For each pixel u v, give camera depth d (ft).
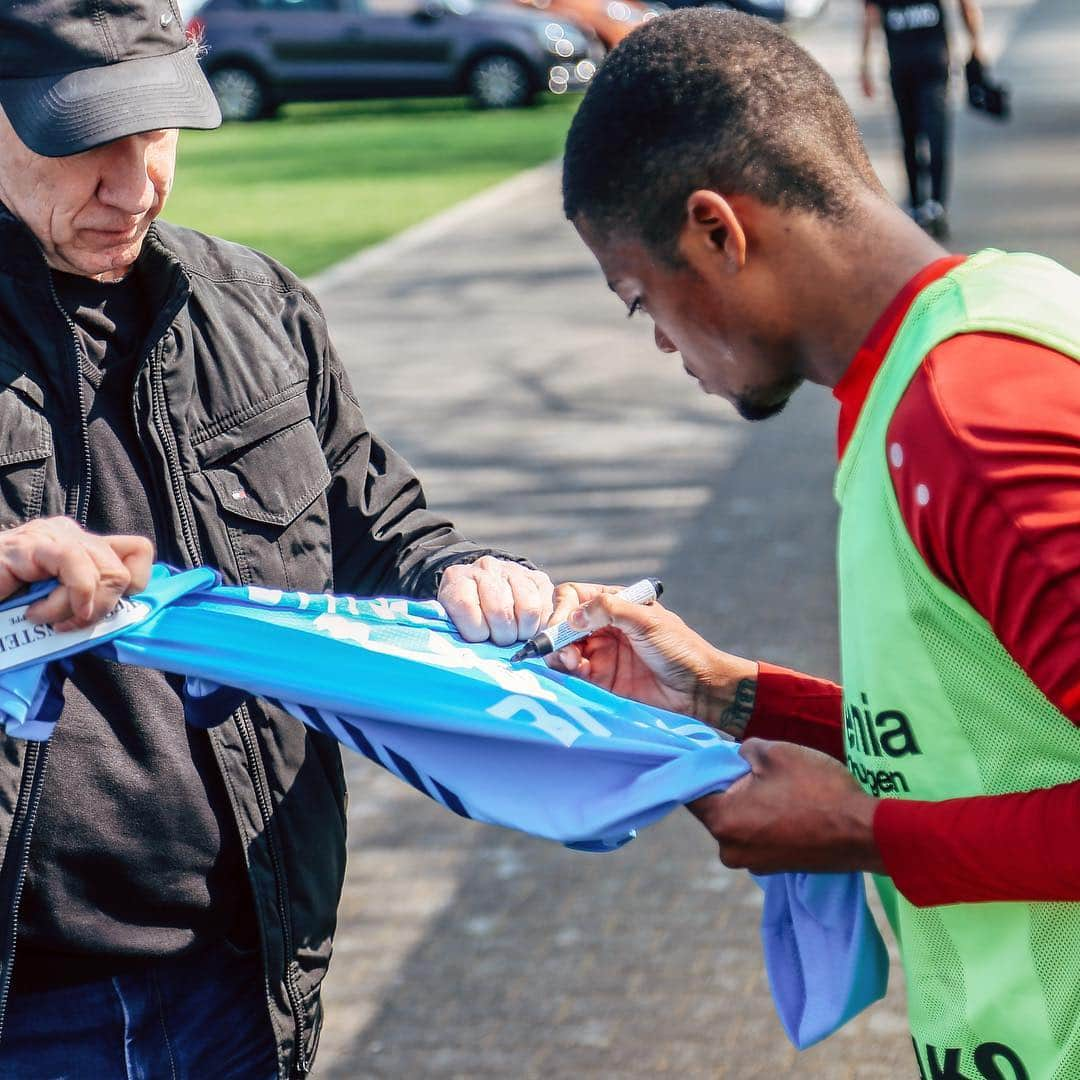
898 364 5.09
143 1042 6.65
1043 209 39.63
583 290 36.42
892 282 5.29
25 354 6.33
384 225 44.55
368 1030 11.61
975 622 4.96
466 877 13.66
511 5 72.90
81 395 6.38
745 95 5.26
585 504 22.76
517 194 48.88
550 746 6.05
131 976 6.61
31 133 6.02
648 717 6.23
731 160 5.24
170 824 6.53
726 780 5.59
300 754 6.91
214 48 71.46
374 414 27.68
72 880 6.40
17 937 6.36
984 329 4.89
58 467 6.36
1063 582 4.58
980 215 39.50
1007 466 4.66
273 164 57.82
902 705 5.21
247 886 6.82
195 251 7.06
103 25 6.15
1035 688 4.98
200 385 6.77
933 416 4.82
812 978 6.19
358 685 6.04
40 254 6.26
